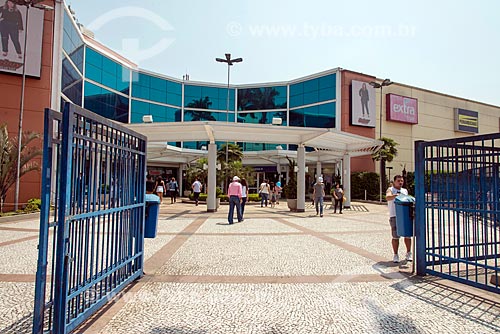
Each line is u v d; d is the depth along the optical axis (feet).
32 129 54.70
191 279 17.16
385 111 108.27
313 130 49.29
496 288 14.66
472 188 17.99
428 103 119.55
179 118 115.65
